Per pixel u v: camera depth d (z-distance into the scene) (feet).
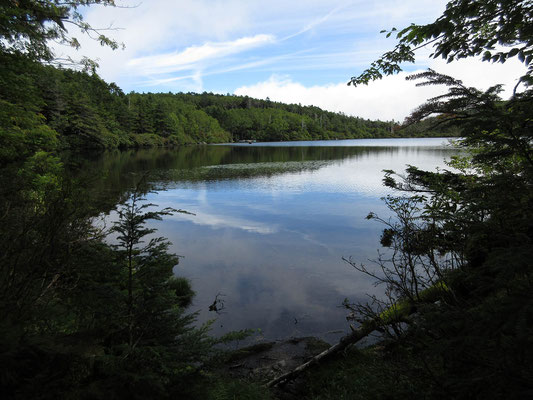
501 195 5.41
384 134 522.47
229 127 423.23
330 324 18.56
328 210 46.80
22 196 8.48
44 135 22.45
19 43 18.86
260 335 17.43
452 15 8.47
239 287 23.57
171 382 7.17
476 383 4.37
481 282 4.61
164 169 96.07
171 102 377.91
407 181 14.12
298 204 51.26
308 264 27.53
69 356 5.82
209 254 30.40
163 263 8.43
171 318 8.10
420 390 6.77
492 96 5.52
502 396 3.94
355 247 31.27
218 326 18.45
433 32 9.02
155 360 6.89
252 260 28.84
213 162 120.06
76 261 7.99
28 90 22.17
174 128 287.28
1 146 18.40
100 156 140.87
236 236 35.96
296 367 14.23
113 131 192.24
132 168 93.20
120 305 7.79
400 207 14.16
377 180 72.74
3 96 21.38
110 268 7.93
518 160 6.10
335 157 140.05
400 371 7.88
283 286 23.62
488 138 5.33
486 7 8.05
